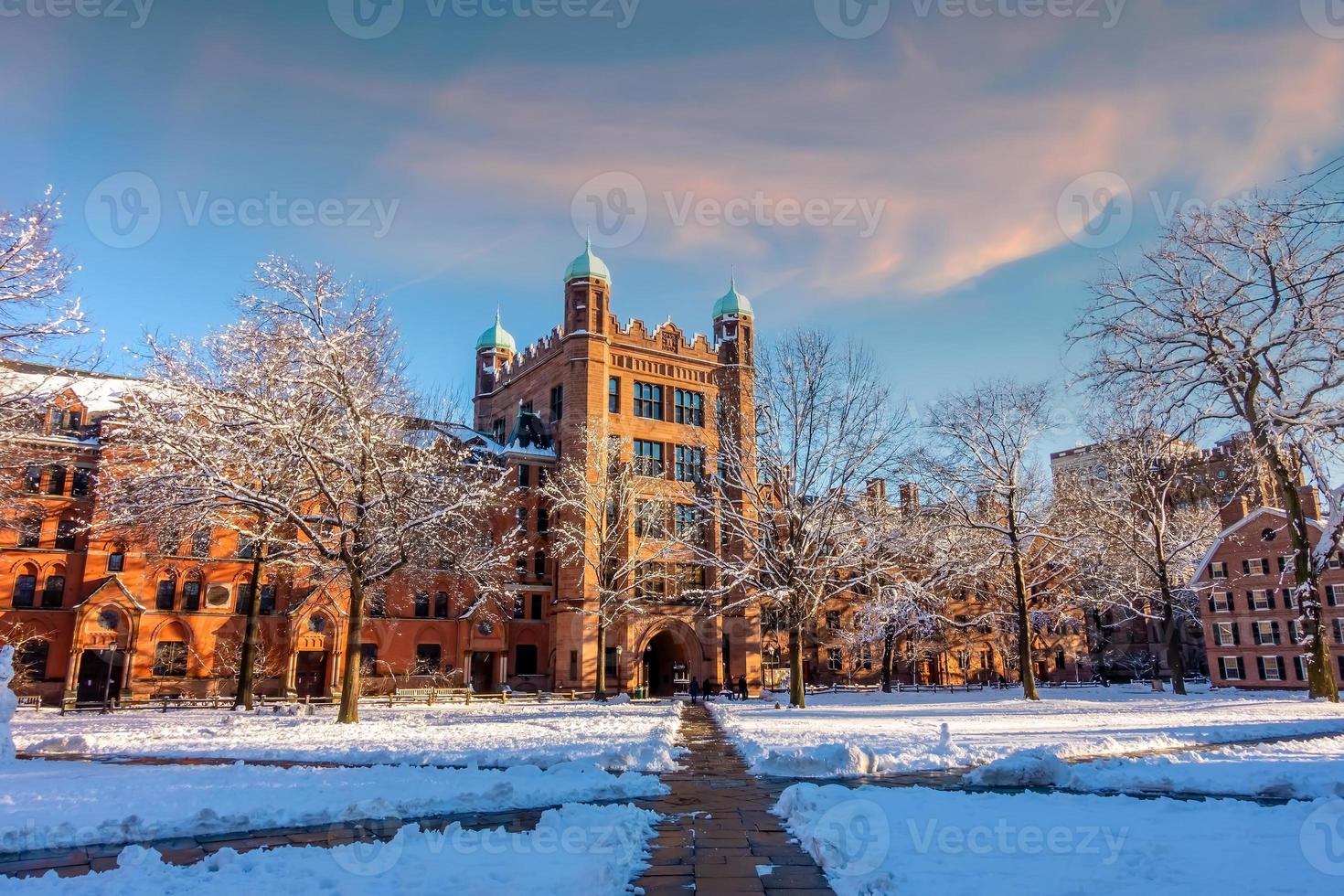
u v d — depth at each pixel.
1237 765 14.92
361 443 28.67
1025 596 43.81
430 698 45.69
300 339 28.77
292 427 27.67
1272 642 62.69
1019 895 7.30
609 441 57.50
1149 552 56.16
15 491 35.06
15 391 29.11
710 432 61.38
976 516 47.06
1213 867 8.20
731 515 40.12
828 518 38.19
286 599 53.66
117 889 7.74
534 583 60.66
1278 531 62.97
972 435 44.78
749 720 29.36
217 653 51.31
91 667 50.31
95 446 50.81
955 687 71.12
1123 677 89.00
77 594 49.66
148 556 46.03
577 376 61.25
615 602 56.25
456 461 34.84
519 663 59.59
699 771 16.12
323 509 32.53
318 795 12.33
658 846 9.73
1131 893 7.32
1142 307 29.55
